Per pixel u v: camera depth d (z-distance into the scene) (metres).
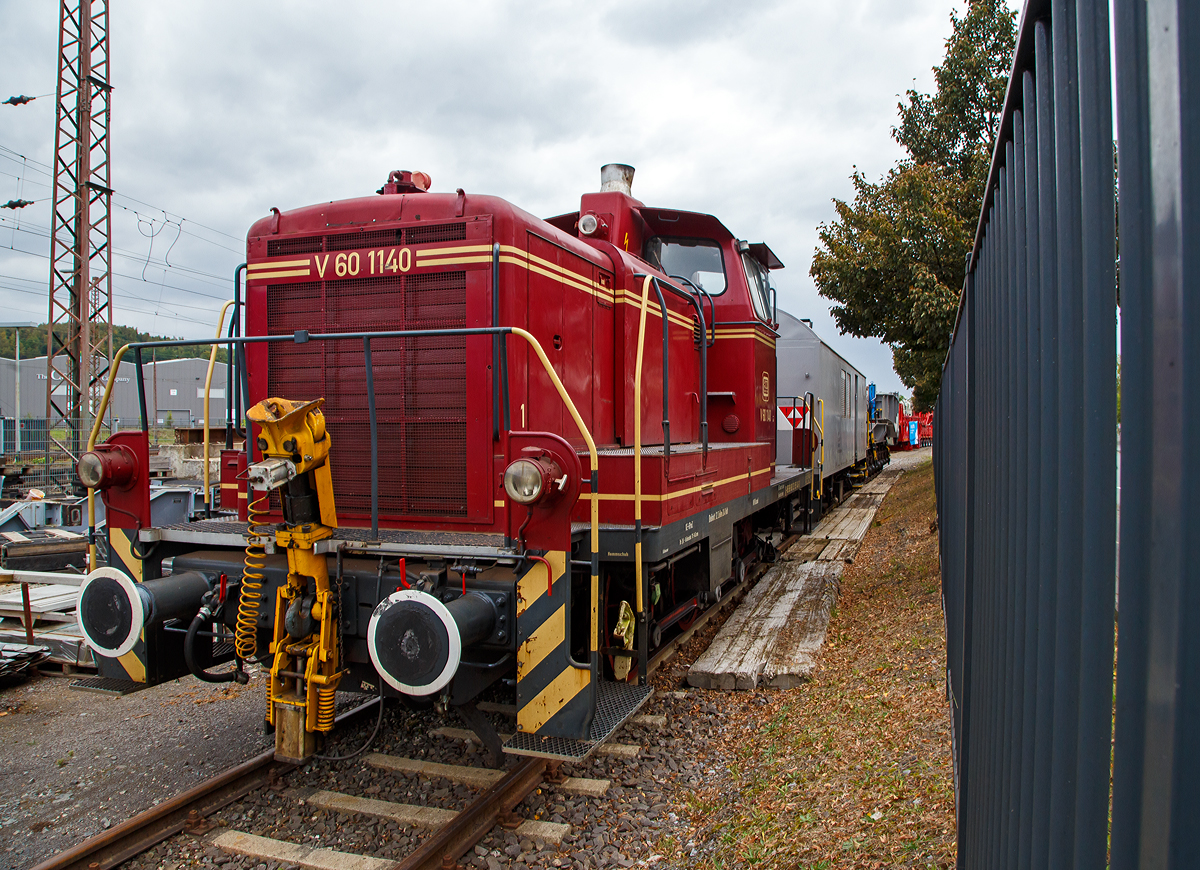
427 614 3.06
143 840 3.30
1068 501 1.12
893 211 10.27
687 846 3.29
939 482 7.61
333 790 3.76
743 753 4.15
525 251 4.10
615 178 6.33
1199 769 0.70
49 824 3.59
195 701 5.16
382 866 3.10
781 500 9.27
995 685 1.93
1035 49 1.29
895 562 8.65
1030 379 1.42
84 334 19.34
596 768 3.98
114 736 4.60
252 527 3.65
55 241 19.28
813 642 5.70
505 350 3.86
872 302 10.33
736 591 7.32
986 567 2.24
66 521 12.16
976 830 2.22
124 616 3.50
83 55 19.28
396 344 4.08
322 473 3.56
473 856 3.19
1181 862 0.70
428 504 4.04
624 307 5.30
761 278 8.05
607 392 5.20
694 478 4.90
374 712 4.67
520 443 3.40
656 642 5.07
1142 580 0.81
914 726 3.86
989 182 1.98
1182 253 0.70
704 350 5.25
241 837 3.32
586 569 4.15
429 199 4.09
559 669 3.31
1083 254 1.00
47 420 18.33
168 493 9.37
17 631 6.38
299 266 4.29
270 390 4.36
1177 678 0.70
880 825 3.03
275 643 3.53
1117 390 0.97
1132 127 0.82
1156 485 0.75
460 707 3.50
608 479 4.27
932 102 10.64
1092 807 0.99
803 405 10.70
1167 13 0.72
